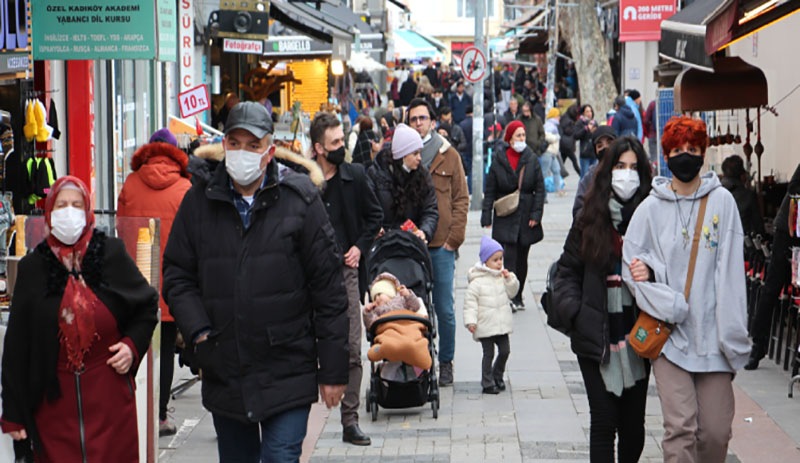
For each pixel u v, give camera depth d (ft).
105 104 104.06
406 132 72.13
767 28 115.24
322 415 70.59
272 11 159.22
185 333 41.57
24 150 73.46
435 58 527.81
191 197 42.57
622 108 188.96
